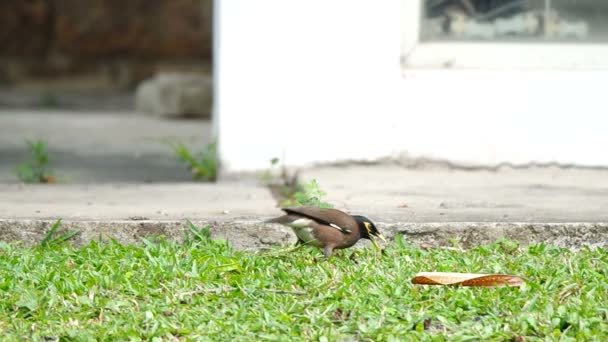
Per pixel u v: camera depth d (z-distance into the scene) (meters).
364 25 13.22
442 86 13.30
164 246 9.39
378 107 13.32
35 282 8.30
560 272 8.57
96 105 30.80
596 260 9.09
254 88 13.24
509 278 8.19
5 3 33.47
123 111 29.02
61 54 33.94
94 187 12.77
